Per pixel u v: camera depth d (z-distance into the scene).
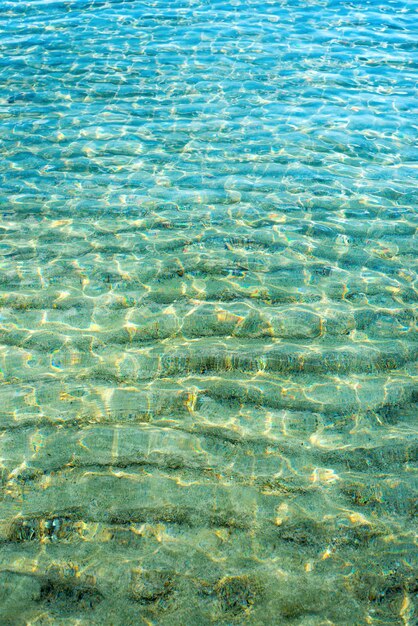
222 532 3.43
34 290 5.49
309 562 3.26
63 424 4.16
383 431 4.11
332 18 12.80
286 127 8.55
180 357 4.76
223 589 3.12
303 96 9.47
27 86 9.75
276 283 5.63
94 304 5.34
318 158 7.79
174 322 5.14
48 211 6.71
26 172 7.45
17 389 4.45
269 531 3.43
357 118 8.79
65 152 7.91
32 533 3.41
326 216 6.64
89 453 3.94
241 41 11.52
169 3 13.73
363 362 4.70
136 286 5.58
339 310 5.27
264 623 2.96
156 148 8.03
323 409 4.29
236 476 3.78
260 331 5.03
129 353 4.82
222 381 4.55
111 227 6.46
